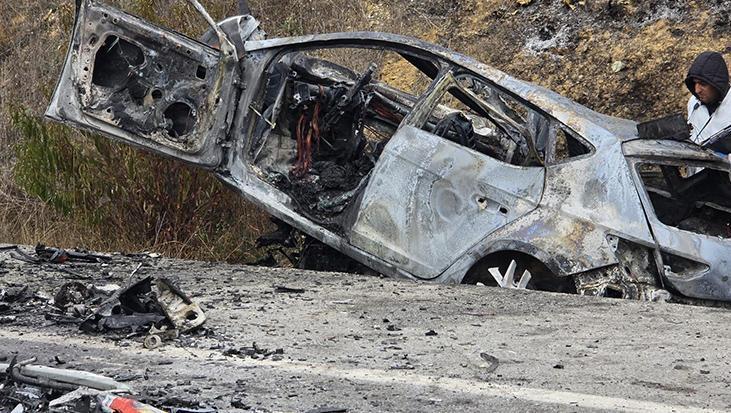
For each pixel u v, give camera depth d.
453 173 7.46
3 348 5.27
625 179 7.25
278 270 7.72
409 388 4.74
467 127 8.07
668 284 7.14
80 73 7.86
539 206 7.31
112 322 5.62
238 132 8.15
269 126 8.23
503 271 7.50
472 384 4.82
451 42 11.92
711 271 7.17
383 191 7.63
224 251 9.27
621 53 11.12
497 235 7.32
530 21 11.80
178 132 8.11
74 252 7.94
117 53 7.99
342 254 8.43
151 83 7.95
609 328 6.04
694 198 8.37
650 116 10.73
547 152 7.45
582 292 7.14
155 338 5.35
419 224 7.51
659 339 5.79
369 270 8.30
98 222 9.30
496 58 11.65
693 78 8.70
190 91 8.01
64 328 5.72
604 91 11.00
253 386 4.70
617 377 5.01
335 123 8.44
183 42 7.95
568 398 4.63
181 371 4.92
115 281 7.11
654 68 10.91
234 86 8.07
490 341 5.68
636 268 7.16
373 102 8.76
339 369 5.03
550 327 6.04
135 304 5.82
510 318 6.25
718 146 8.52
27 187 9.46
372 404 4.47
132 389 4.46
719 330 6.05
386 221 7.61
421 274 7.48
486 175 7.41
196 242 9.31
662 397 4.68
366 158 8.38
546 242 7.21
